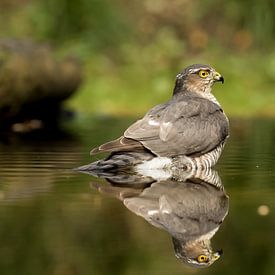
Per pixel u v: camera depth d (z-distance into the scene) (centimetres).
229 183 1102
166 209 940
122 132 1683
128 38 2542
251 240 817
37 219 888
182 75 1355
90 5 2512
